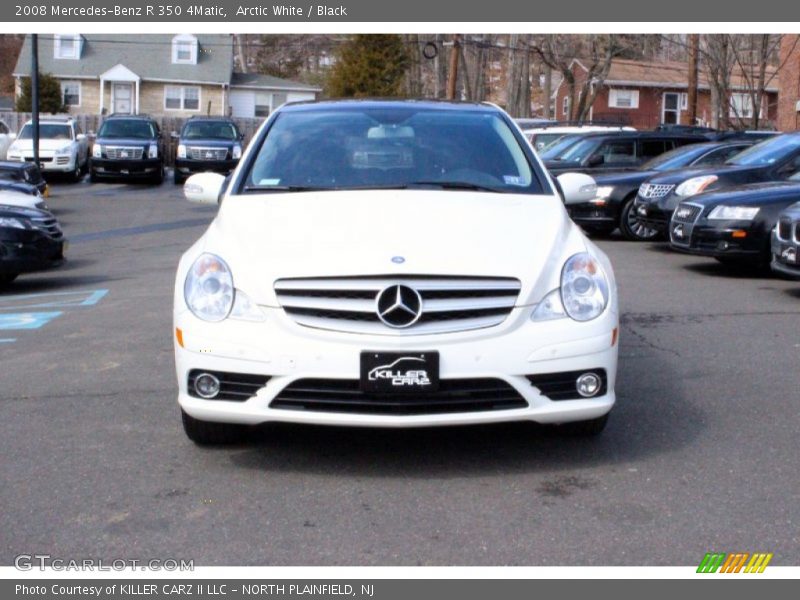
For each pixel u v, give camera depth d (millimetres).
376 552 4176
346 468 5109
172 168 42406
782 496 4727
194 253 5223
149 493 4812
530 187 5848
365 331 4664
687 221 11680
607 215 15641
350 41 52375
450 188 5762
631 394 6484
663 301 9875
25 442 5590
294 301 4727
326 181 5855
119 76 51938
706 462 5188
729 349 7734
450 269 4699
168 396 6520
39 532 4387
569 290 4871
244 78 55906
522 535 4316
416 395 4672
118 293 11352
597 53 39906
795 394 6477
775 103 42250
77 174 32469
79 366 7414
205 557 4156
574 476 4988
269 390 4734
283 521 4477
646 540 4262
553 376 4805
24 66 52594
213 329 4801
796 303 9734
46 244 11617
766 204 11164
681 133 18812
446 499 4703
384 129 6285
